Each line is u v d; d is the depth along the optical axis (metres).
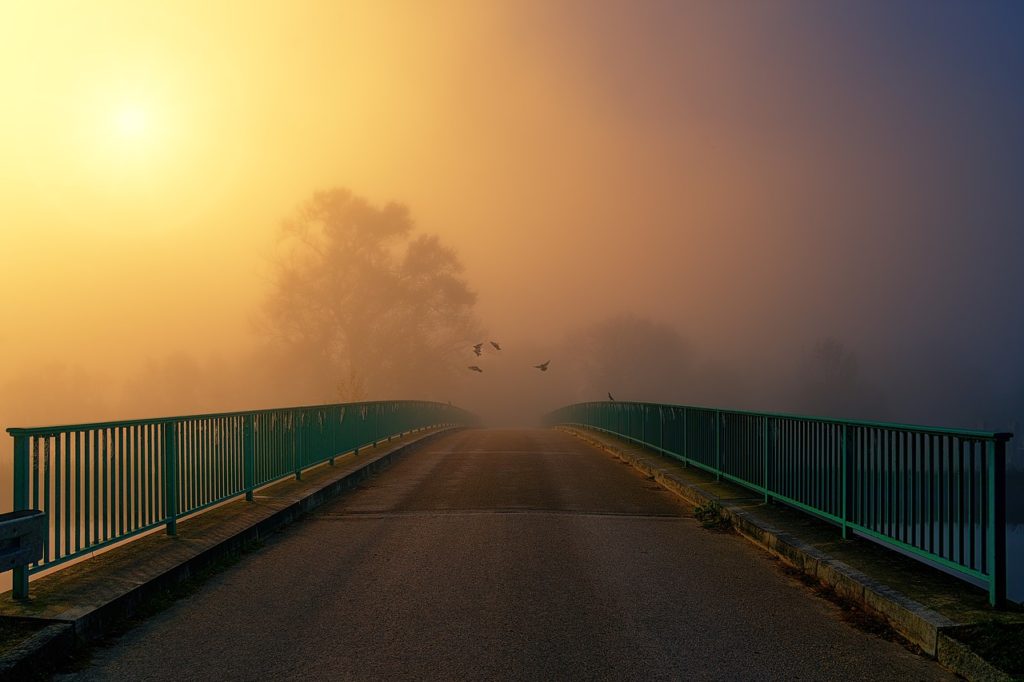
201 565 7.45
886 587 6.20
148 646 5.44
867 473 7.64
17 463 5.97
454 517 10.38
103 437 7.07
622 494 12.51
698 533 9.41
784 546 7.96
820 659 5.14
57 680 4.82
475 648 5.33
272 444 11.84
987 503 5.71
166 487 8.27
